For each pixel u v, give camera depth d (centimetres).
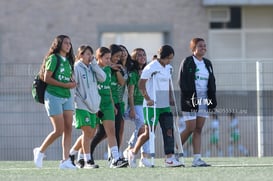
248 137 6762
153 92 4703
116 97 4938
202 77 4753
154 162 5091
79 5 9788
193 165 4772
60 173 4209
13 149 6712
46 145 4584
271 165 4762
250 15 10225
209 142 6794
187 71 4744
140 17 9844
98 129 4928
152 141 4728
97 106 4694
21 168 4750
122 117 5012
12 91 6731
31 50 9744
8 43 9725
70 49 4528
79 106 4691
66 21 9762
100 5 9794
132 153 4797
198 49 4750
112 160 4778
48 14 9750
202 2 9906
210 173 4103
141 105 5078
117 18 9819
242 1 9856
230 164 4938
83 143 4741
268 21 10250
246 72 6644
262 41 10256
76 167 4600
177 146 4819
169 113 4731
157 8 9862
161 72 4712
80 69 4678
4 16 9706
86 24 9775
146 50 9856
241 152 6775
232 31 10150
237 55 10200
